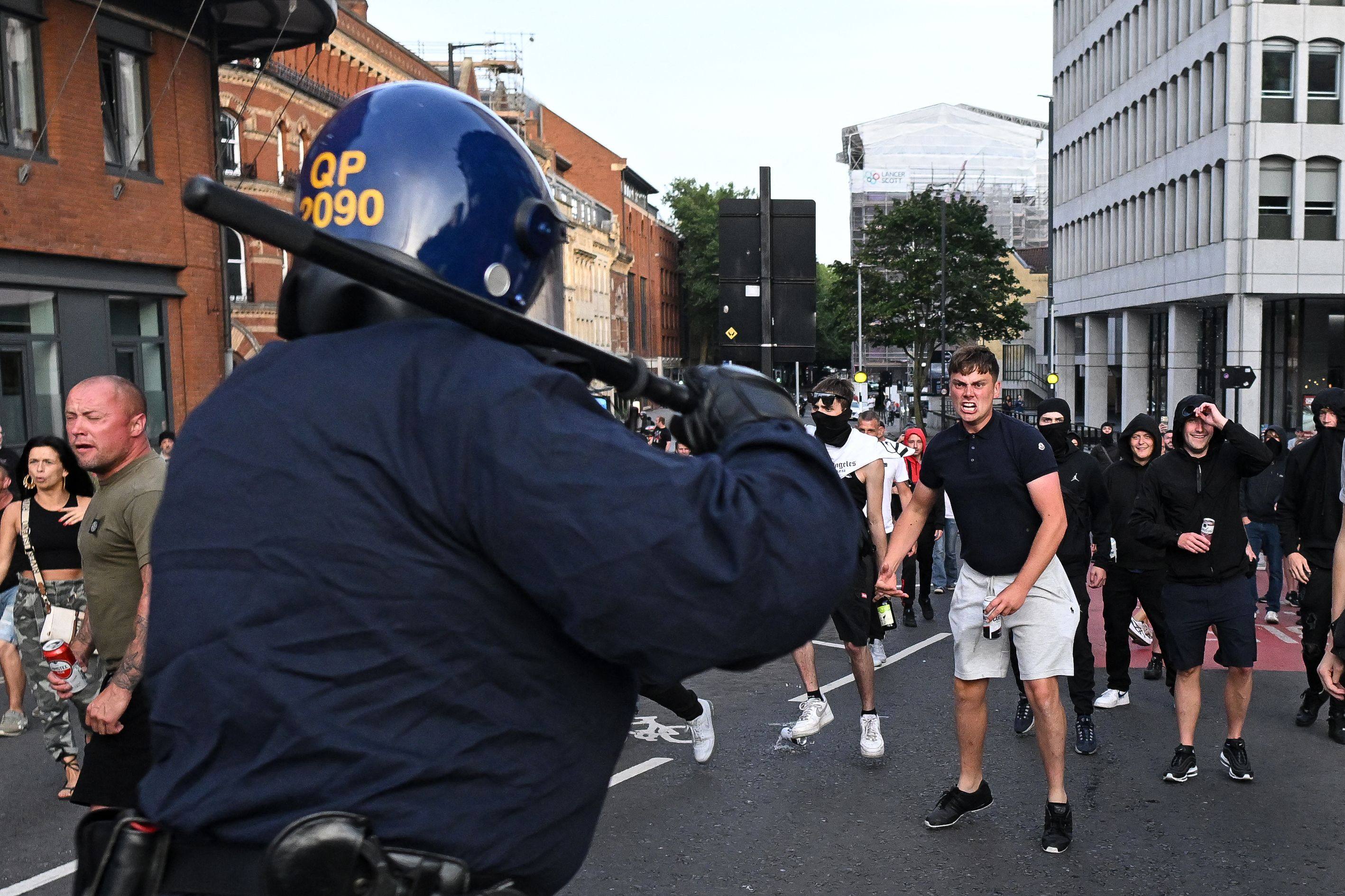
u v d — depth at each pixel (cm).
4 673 711
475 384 117
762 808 560
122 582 432
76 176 1415
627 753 659
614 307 8850
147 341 1575
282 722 112
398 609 114
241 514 118
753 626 115
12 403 1353
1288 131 3753
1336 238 3788
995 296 5625
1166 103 4397
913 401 7019
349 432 118
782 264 988
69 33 1405
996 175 9994
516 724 118
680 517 112
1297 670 902
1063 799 505
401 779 113
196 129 1648
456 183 133
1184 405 597
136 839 123
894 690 825
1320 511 704
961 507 511
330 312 131
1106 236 5119
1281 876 474
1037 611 505
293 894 109
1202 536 586
